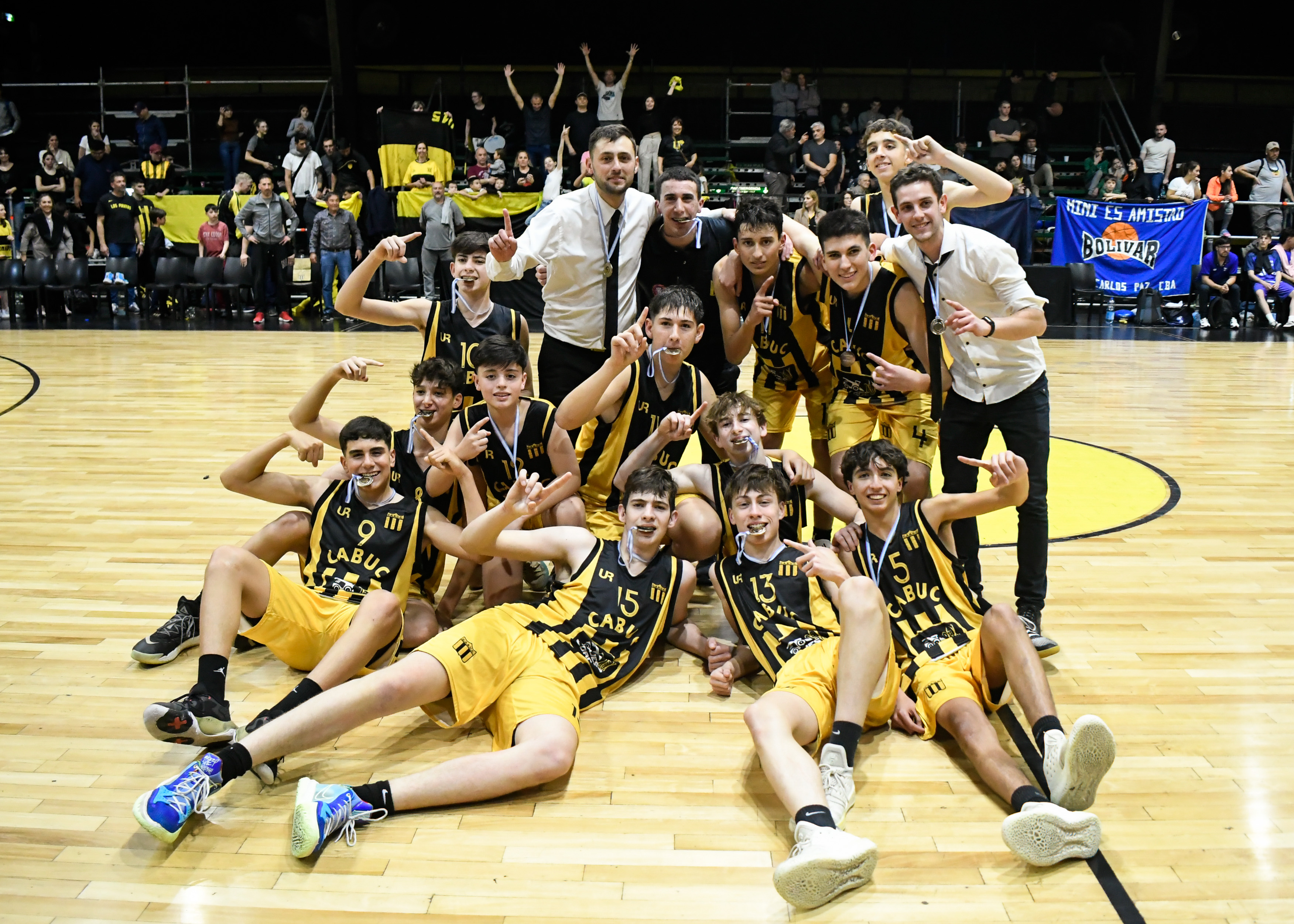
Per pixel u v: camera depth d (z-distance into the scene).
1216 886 2.04
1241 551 4.06
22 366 8.40
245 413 6.54
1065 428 6.34
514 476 3.32
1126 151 14.39
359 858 2.12
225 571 2.66
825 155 13.09
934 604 2.85
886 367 3.25
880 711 2.62
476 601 3.53
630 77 16.33
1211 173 15.43
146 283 12.14
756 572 2.95
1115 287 11.81
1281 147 16.16
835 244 3.25
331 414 6.45
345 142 12.91
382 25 14.58
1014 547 4.12
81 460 5.34
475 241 3.69
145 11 16.11
